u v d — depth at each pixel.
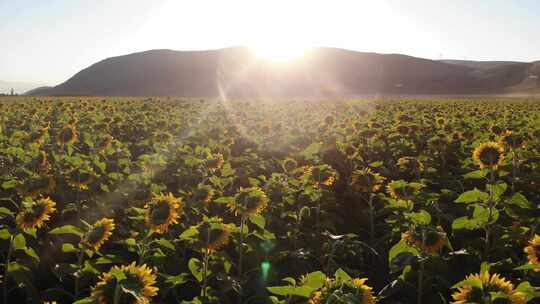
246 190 5.62
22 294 5.59
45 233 6.51
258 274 5.56
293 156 11.69
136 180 8.55
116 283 3.19
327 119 16.52
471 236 6.89
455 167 11.15
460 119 18.36
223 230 4.95
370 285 6.26
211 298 4.61
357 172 7.77
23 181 6.30
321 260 5.79
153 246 5.94
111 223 5.03
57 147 11.30
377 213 7.47
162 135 13.23
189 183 8.67
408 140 13.61
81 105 25.78
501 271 5.43
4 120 17.16
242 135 14.98
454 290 5.32
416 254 4.77
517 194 6.25
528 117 20.47
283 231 6.79
